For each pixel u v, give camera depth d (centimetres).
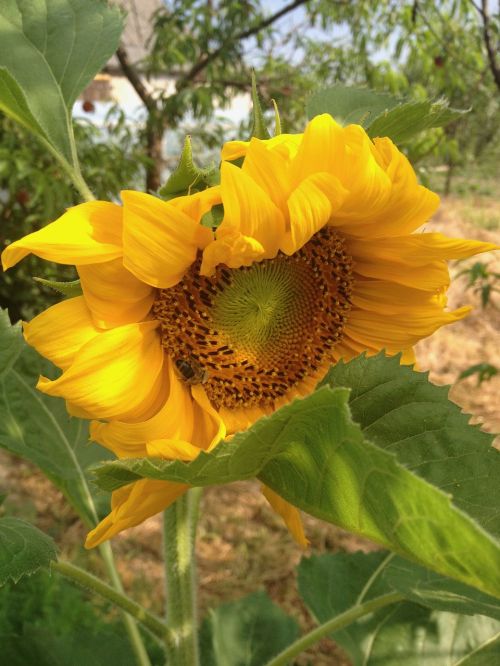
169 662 27
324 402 14
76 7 27
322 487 16
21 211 95
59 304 19
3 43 27
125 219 19
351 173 20
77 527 78
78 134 95
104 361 19
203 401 22
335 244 24
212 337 23
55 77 27
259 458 17
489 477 19
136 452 20
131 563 74
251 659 44
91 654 35
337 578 38
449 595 21
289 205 19
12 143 85
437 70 129
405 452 20
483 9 87
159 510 19
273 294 24
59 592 56
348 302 24
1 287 97
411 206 22
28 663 35
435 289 24
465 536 13
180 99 111
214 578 74
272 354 24
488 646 35
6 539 21
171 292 22
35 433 30
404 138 25
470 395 116
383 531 15
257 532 81
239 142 20
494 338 139
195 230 20
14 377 31
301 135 21
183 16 118
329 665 64
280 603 71
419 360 128
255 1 120
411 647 35
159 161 120
